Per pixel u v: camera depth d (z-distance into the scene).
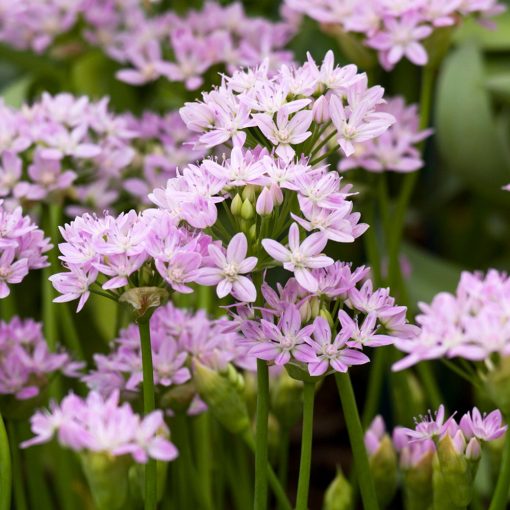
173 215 0.70
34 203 0.82
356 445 0.73
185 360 0.76
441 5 0.83
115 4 1.01
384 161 0.84
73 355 0.85
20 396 0.76
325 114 0.71
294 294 0.70
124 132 0.85
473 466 0.72
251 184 0.70
